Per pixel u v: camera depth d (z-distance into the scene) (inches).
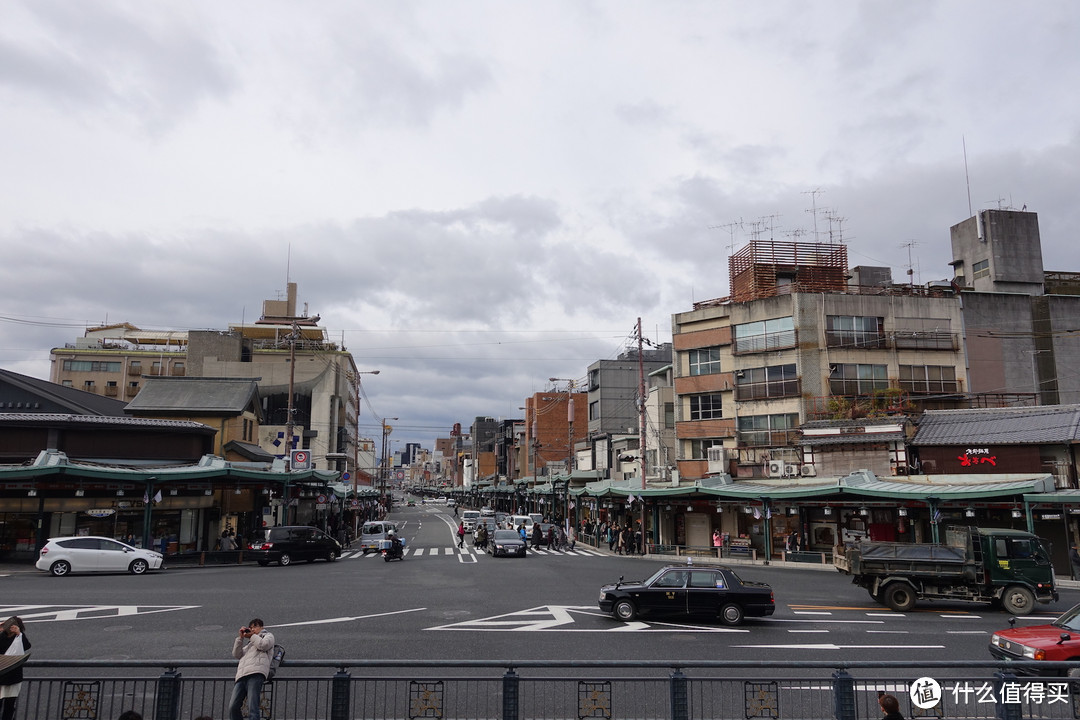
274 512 1946.4
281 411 2844.5
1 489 1171.9
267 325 3233.3
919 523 1283.2
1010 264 1790.1
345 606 760.3
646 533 1663.4
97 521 1273.4
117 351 3454.7
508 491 3489.2
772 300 1718.8
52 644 551.8
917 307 1686.8
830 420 1492.4
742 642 588.7
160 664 320.8
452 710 411.5
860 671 499.5
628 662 324.2
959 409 1531.7
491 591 901.2
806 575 1159.6
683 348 1865.2
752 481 1583.4
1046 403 1657.2
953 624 684.1
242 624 643.5
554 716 346.3
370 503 3260.3
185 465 1427.2
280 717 392.8
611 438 2422.5
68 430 1366.9
